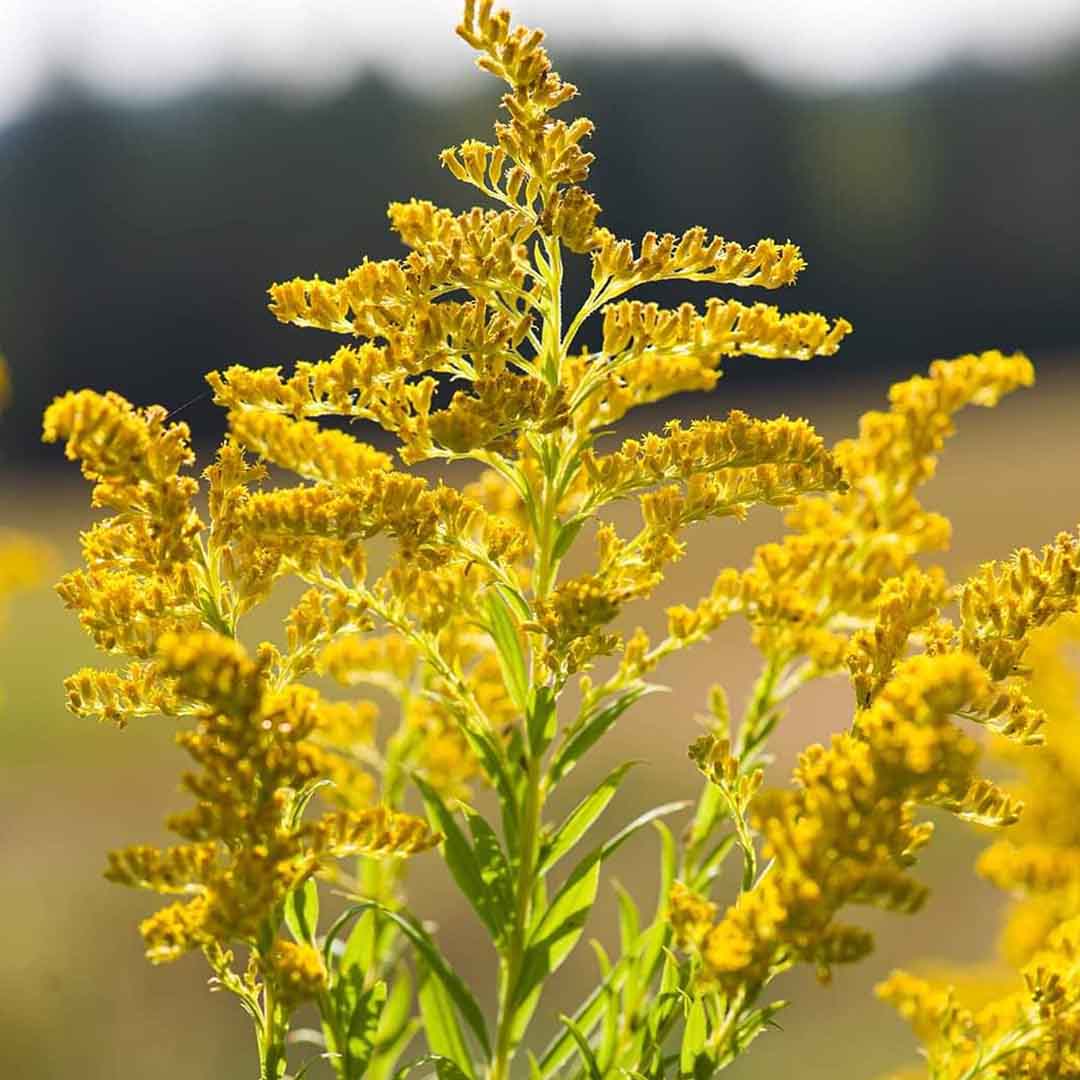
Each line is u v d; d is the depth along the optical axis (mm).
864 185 14008
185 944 678
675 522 742
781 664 770
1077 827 780
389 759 810
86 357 12977
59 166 12992
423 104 13367
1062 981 704
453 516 732
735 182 13992
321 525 723
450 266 726
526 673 746
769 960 664
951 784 662
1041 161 14156
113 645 722
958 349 14148
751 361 12172
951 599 723
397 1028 778
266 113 13281
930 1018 716
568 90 730
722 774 714
